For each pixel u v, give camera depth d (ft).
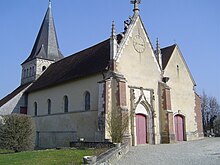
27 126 69.00
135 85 80.28
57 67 114.93
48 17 144.15
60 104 93.30
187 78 103.09
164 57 100.32
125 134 67.72
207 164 38.70
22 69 142.31
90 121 78.18
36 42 140.87
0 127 67.82
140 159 45.24
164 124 84.28
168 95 86.12
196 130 101.40
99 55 86.33
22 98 116.57
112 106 73.05
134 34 83.97
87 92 81.97
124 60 78.84
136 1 87.71
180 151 57.21
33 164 36.50
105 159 33.94
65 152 50.52
